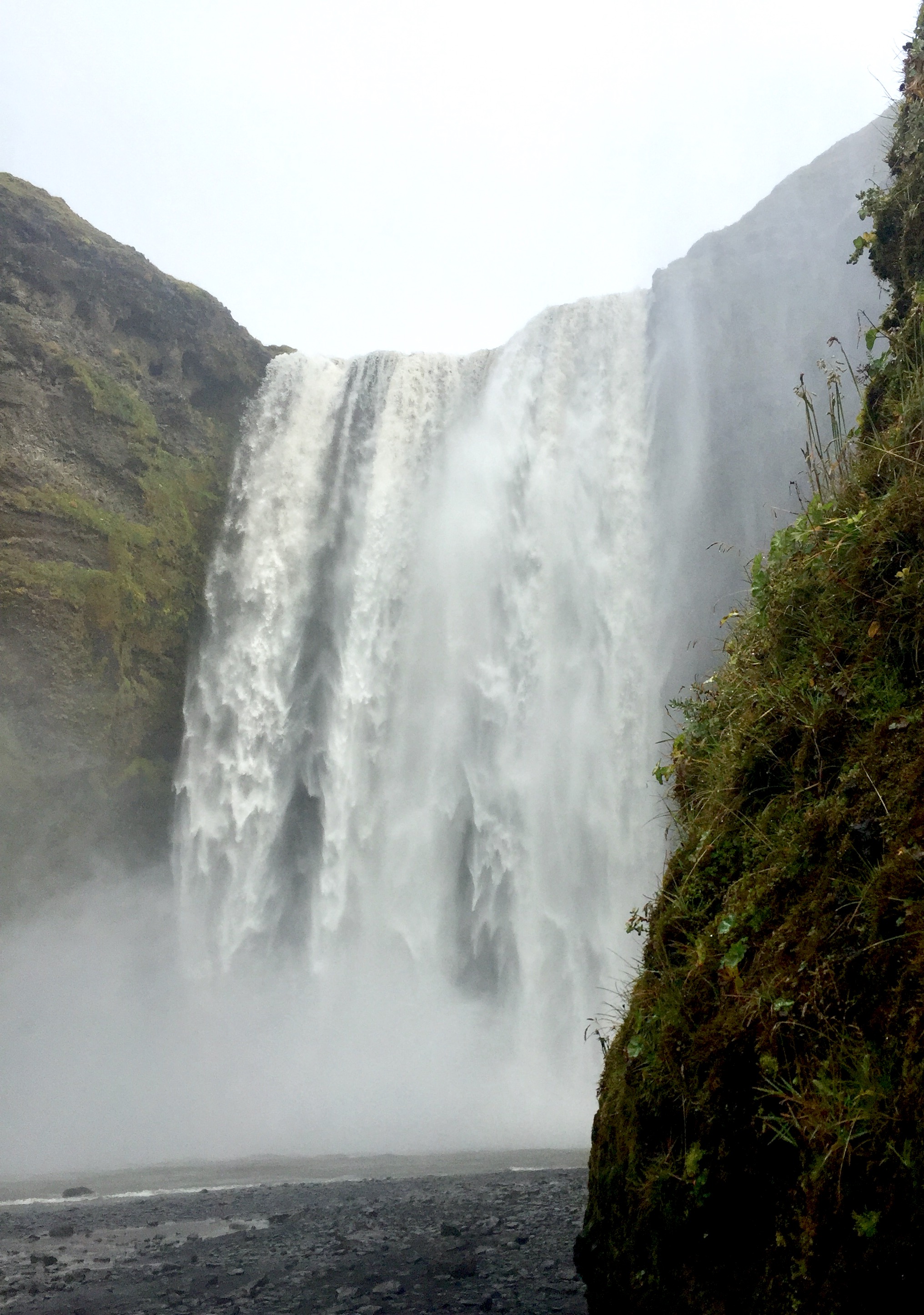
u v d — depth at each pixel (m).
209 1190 9.85
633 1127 2.50
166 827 25.39
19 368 24.66
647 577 22.89
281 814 24.98
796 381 22.22
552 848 22.03
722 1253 2.07
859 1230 1.67
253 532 27.72
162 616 25.91
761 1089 1.99
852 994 1.89
